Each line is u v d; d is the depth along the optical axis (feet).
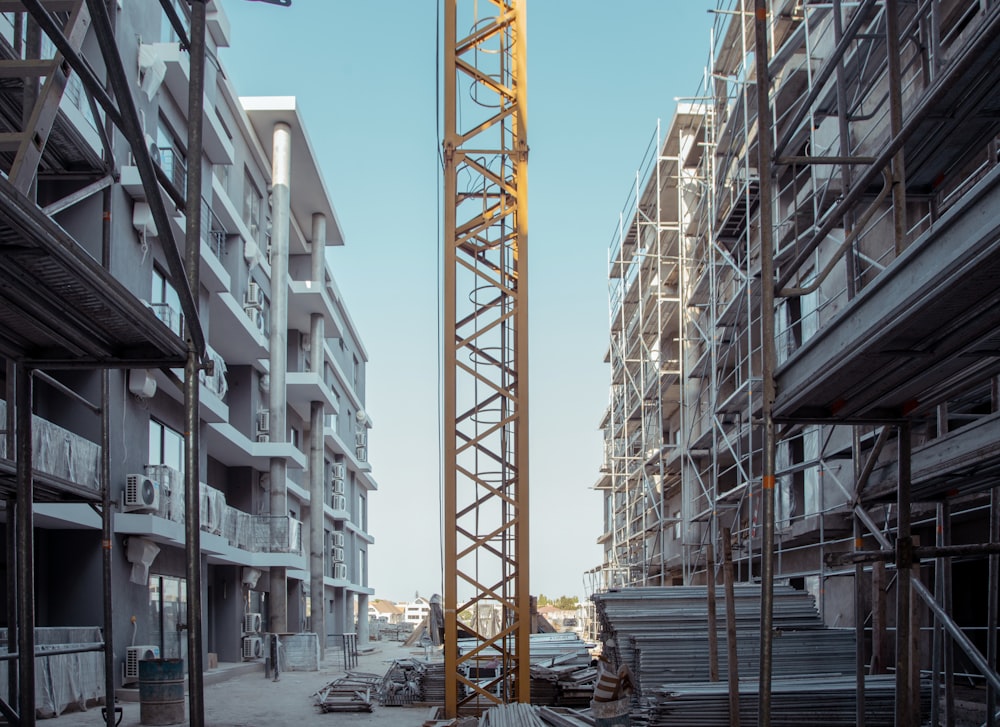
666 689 36.45
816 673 45.21
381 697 56.24
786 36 70.38
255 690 69.72
